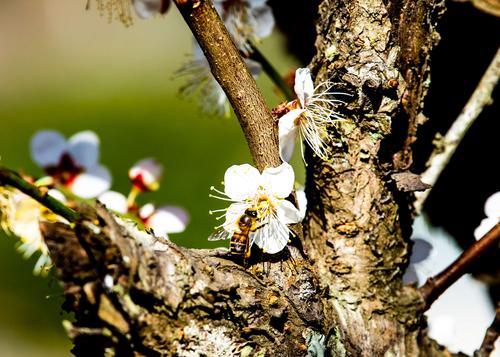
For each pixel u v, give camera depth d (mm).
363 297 539
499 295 629
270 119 542
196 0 530
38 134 579
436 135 595
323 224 549
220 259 531
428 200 639
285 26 654
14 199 542
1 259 1156
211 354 515
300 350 526
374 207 542
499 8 604
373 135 542
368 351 534
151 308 508
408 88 551
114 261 505
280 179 539
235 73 536
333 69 543
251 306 521
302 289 532
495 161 633
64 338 1095
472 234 638
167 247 516
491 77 595
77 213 520
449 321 614
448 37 613
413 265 580
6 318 1103
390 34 545
